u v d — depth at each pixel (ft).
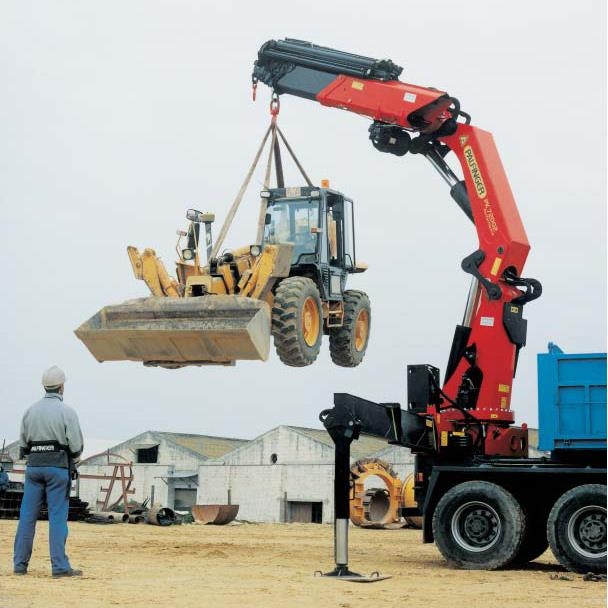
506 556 42.57
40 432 34.09
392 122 51.60
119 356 50.55
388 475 96.27
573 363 43.16
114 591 30.63
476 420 48.16
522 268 49.85
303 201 55.57
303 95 54.19
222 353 48.49
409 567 44.34
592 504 41.06
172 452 167.73
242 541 62.13
